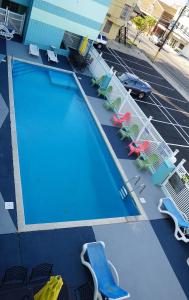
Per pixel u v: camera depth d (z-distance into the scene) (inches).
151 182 567.2
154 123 879.7
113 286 326.3
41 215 414.0
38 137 554.9
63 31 844.0
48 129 587.8
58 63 837.2
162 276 392.5
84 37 881.5
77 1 788.0
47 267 286.0
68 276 331.9
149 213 486.6
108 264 352.2
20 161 486.9
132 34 2009.1
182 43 2272.4
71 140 592.7
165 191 553.3
